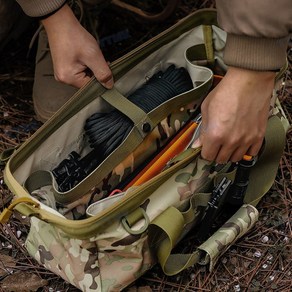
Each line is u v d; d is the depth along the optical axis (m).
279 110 1.53
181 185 1.35
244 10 1.12
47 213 1.23
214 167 1.39
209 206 1.41
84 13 1.74
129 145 1.38
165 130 1.47
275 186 1.59
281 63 1.20
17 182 1.26
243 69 1.20
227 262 1.46
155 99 1.47
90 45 1.42
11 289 1.44
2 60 1.94
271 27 1.13
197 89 1.45
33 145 1.33
